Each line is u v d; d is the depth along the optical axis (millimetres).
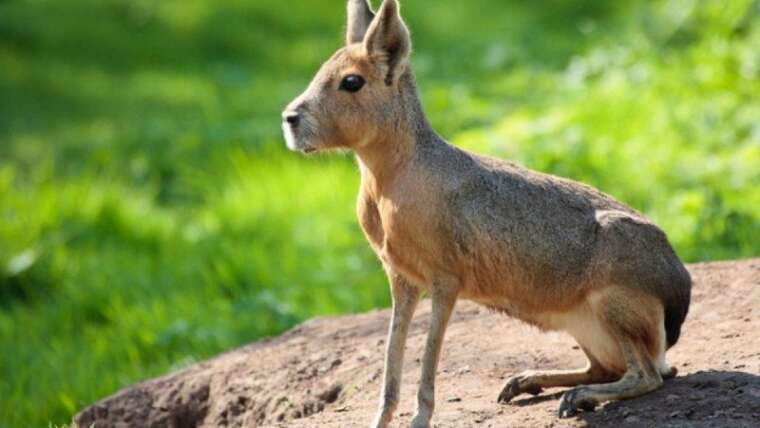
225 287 13219
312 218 14672
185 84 23375
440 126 16531
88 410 9383
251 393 8930
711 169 13148
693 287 8867
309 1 27906
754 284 8727
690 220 12109
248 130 18500
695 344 7867
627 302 6766
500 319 9023
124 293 13375
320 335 9516
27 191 16359
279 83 22734
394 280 7105
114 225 15250
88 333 12492
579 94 17219
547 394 7402
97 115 21781
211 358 9711
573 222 6875
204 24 26359
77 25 26344
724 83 16000
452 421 7016
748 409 6641
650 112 15602
